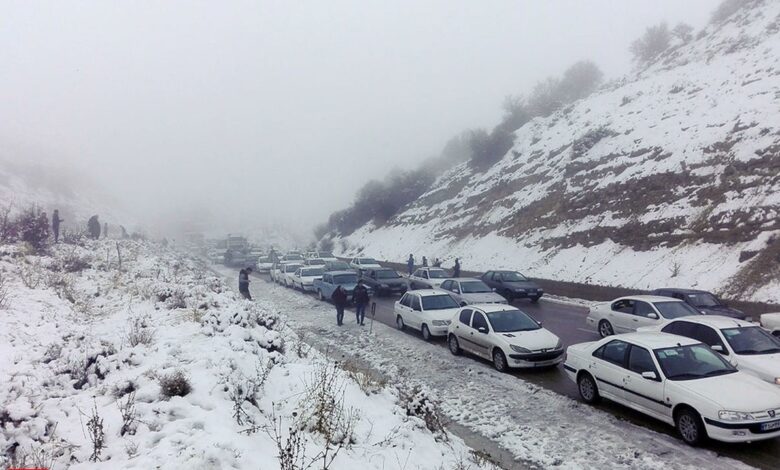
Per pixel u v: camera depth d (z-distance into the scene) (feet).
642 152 96.48
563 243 96.73
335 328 59.67
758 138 75.46
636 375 27.63
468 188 162.50
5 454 15.88
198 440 16.65
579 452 24.38
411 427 23.44
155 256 101.04
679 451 23.72
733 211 68.95
